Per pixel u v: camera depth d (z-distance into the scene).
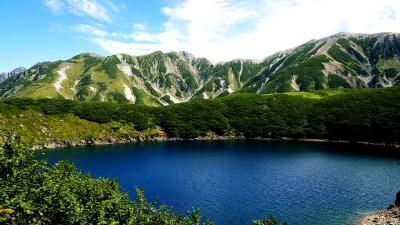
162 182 104.94
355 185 96.75
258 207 77.94
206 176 113.00
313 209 75.56
